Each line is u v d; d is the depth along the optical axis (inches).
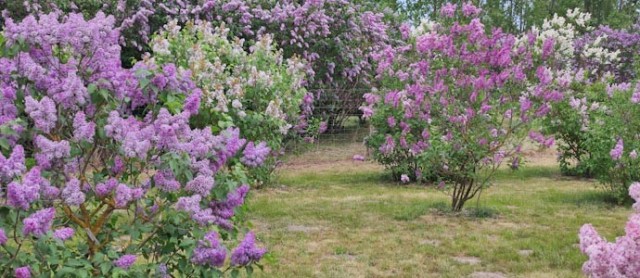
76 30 113.7
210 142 116.2
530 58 295.3
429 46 300.0
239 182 126.6
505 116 288.7
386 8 727.1
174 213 111.1
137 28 510.0
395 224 273.6
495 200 333.7
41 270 102.3
